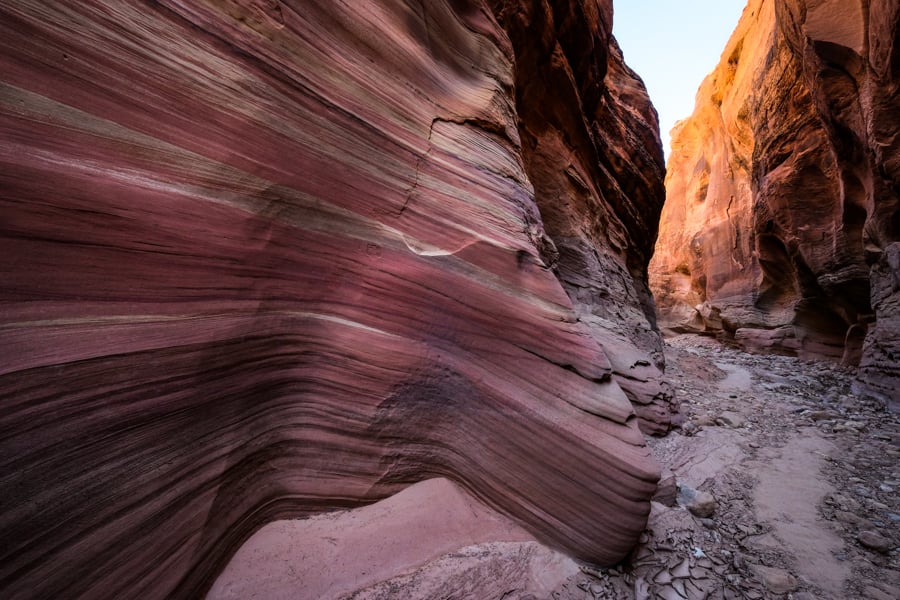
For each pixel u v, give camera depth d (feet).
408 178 11.01
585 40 28.55
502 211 13.24
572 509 9.62
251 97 7.79
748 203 77.61
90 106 5.72
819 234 50.70
